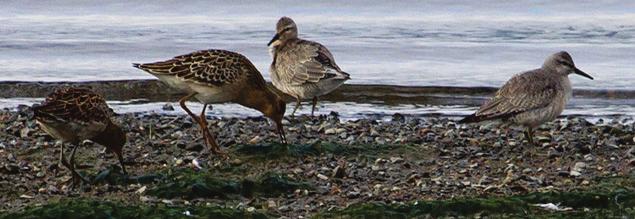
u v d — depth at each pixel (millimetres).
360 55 25141
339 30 27750
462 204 11945
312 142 15781
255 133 16719
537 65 24297
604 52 25062
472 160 14789
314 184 13367
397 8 30422
